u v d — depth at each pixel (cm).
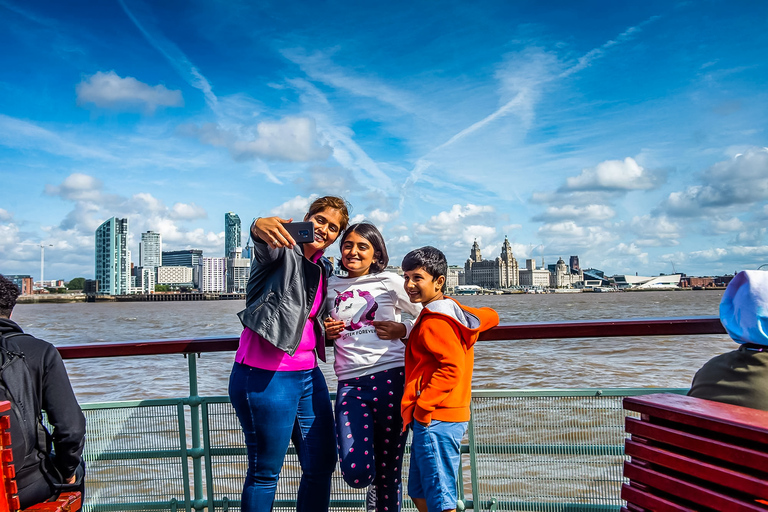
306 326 254
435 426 240
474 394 283
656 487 150
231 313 8825
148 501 289
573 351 1691
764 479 125
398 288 276
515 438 277
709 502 135
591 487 265
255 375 243
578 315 5678
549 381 1114
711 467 135
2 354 213
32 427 215
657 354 1555
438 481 236
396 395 264
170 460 290
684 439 143
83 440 226
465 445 283
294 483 290
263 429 242
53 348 230
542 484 272
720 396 188
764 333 184
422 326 243
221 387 1188
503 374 1233
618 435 266
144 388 1191
